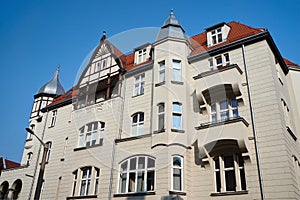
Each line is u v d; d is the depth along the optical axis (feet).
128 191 39.65
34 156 63.26
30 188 57.72
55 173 55.26
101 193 42.52
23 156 72.13
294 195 31.04
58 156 57.47
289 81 48.88
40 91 100.32
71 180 47.96
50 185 54.39
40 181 32.04
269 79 38.78
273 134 35.09
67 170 49.78
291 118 43.55
